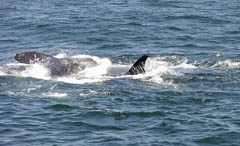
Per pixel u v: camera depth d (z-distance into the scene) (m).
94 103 52.25
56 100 53.22
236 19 102.94
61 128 45.84
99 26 95.88
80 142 42.75
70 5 121.44
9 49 79.06
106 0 130.38
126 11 112.19
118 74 63.47
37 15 107.06
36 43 83.38
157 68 66.25
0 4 122.38
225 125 46.25
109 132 45.00
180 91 56.59
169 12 110.44
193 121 47.28
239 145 42.41
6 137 43.81
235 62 70.50
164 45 81.62
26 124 46.66
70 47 80.75
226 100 53.53
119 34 89.56
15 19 102.50
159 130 45.38
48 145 42.19
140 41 84.56
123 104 52.06
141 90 56.97
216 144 42.62
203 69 66.50
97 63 67.75
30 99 53.53
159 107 51.19
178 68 66.75
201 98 54.12
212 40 84.94
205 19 102.75
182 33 90.44
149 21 101.06
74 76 62.28
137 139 43.38
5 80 60.06
